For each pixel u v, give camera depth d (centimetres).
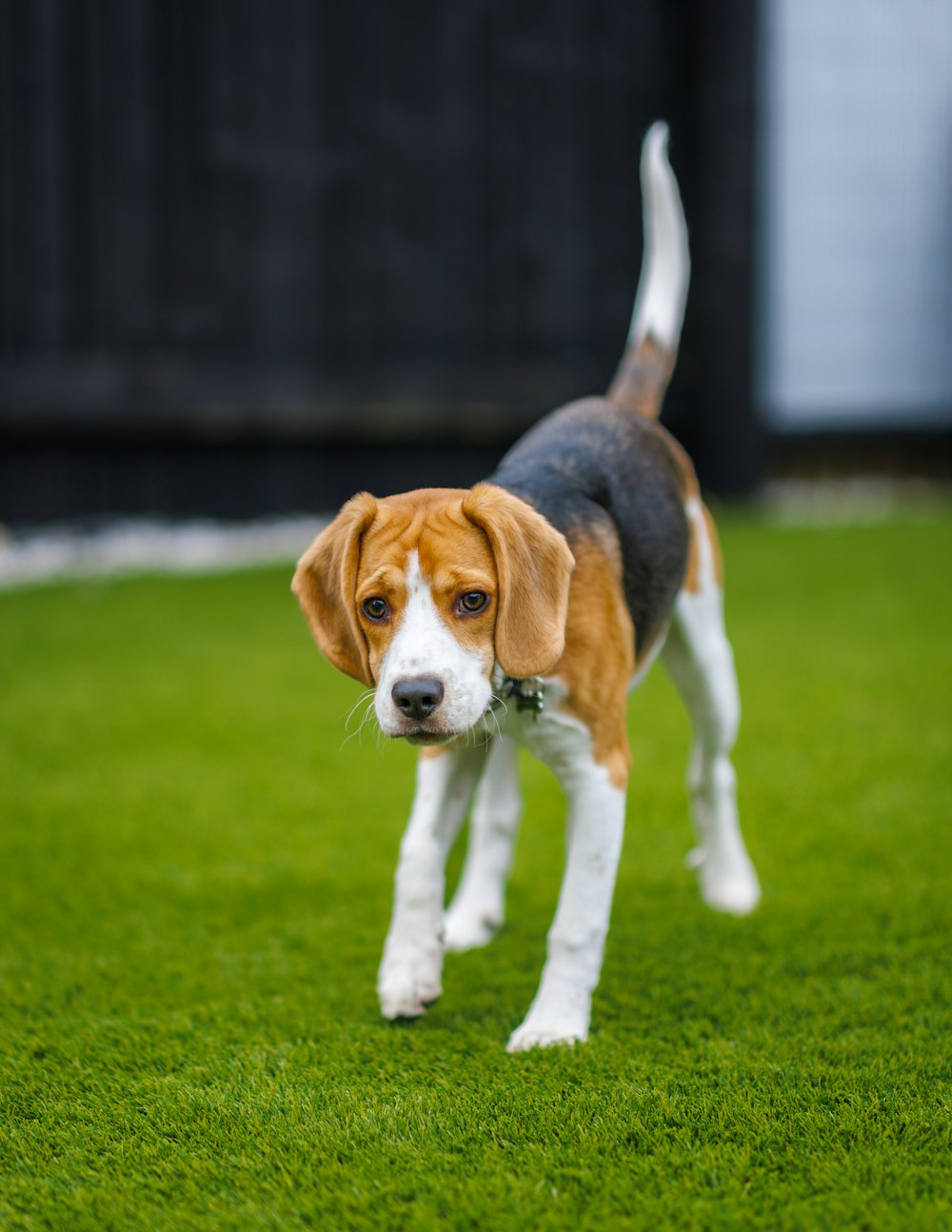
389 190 1092
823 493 1311
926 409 1326
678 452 417
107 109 1028
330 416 1091
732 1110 288
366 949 391
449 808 349
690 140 1140
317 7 1058
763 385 1266
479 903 405
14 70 1005
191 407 1060
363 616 317
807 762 548
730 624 801
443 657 297
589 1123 285
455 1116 290
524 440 396
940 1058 312
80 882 445
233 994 362
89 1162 280
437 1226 249
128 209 1042
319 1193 263
